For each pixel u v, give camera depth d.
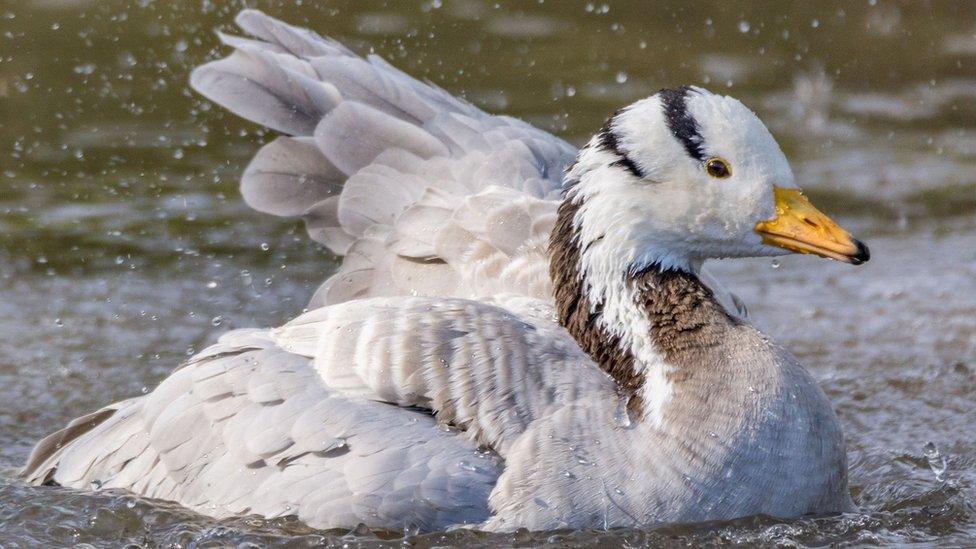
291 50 14.13
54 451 11.09
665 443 9.47
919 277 16.33
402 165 13.20
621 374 10.20
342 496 9.43
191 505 9.98
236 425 9.88
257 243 16.91
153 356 14.09
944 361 14.09
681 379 9.74
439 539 9.34
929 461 11.86
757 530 9.52
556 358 9.96
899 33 24.20
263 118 13.51
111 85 20.94
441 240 12.12
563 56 22.77
